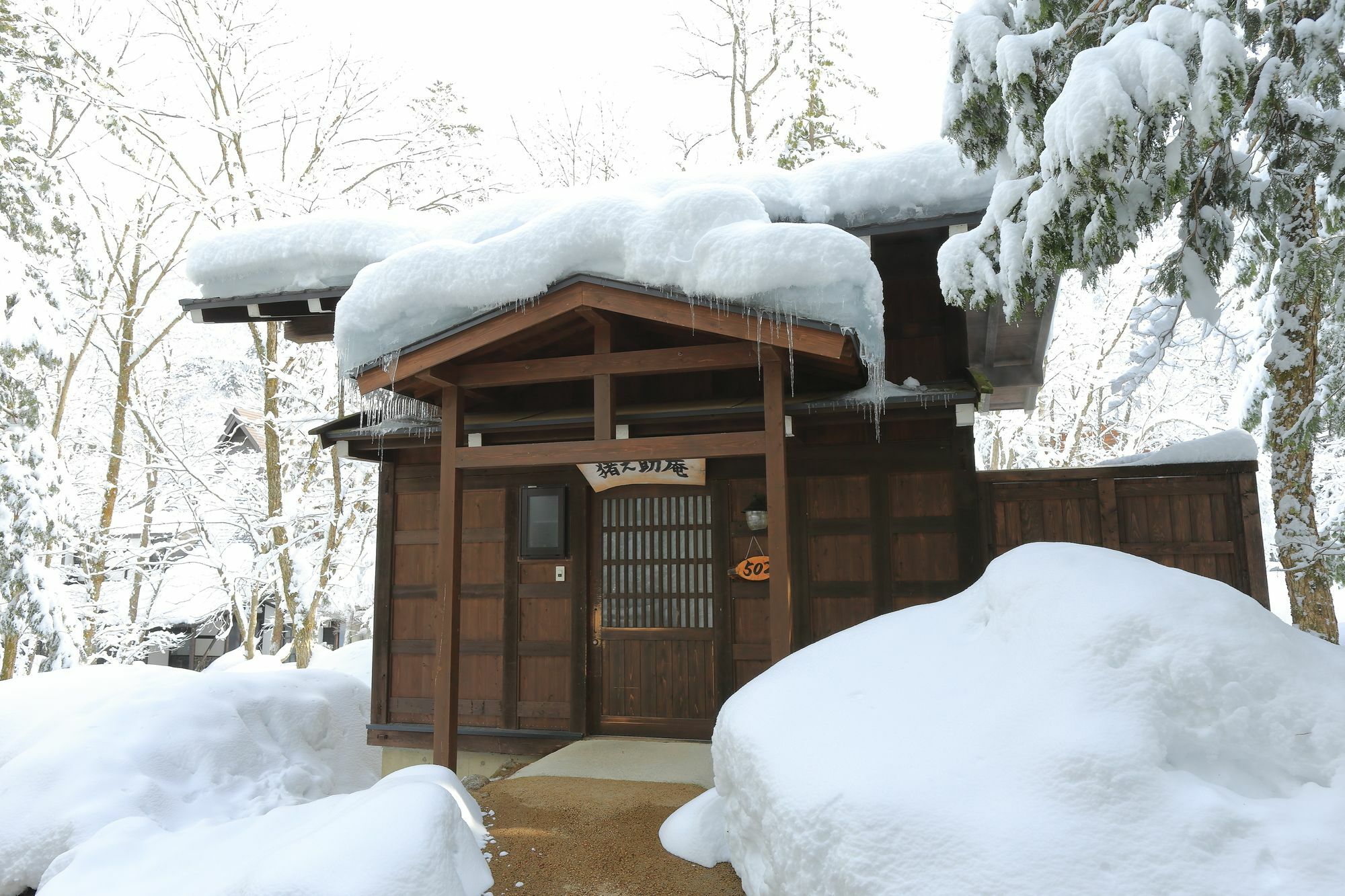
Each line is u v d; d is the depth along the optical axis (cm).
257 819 461
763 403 578
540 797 508
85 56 1312
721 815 421
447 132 1684
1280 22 448
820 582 654
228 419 2025
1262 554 605
